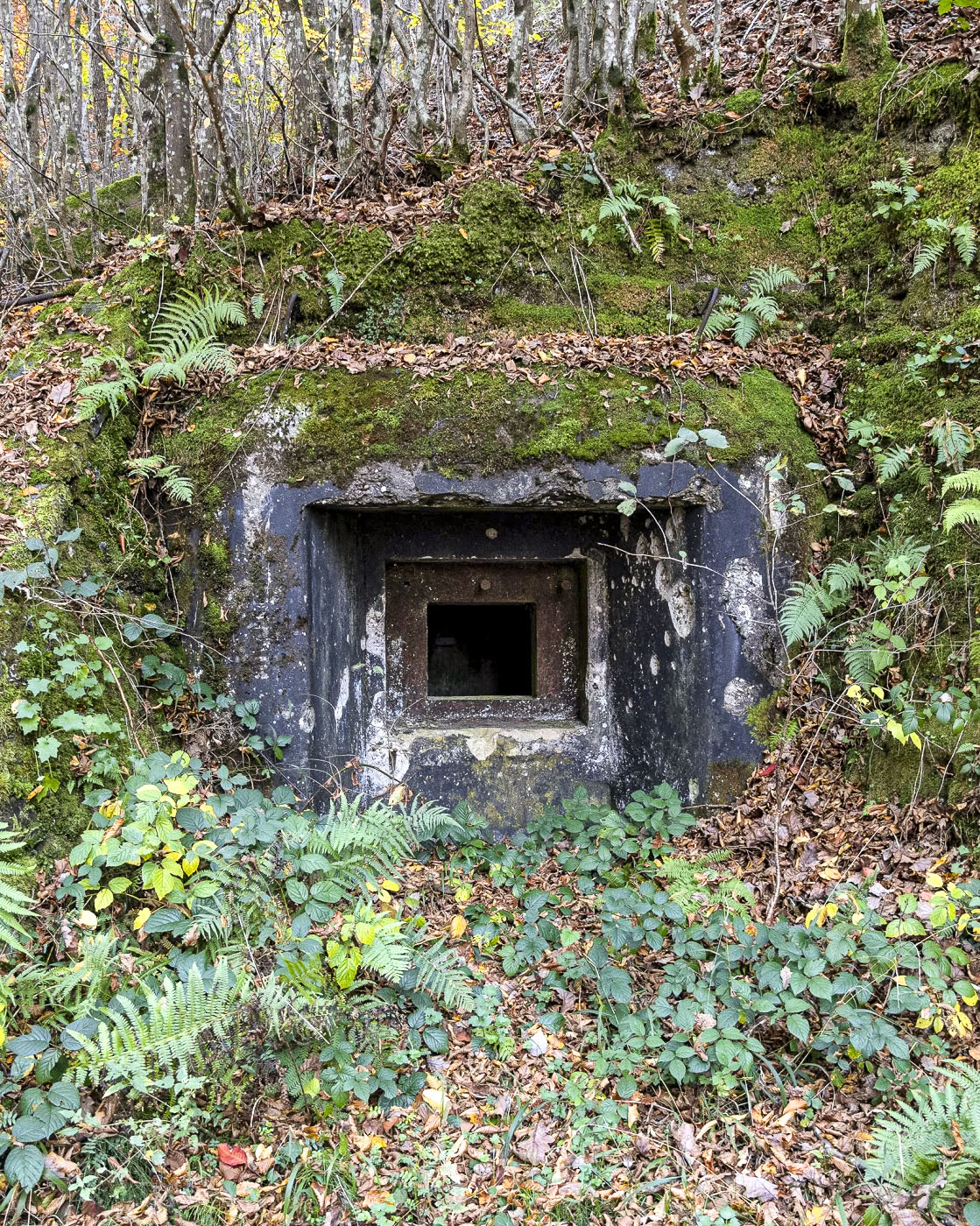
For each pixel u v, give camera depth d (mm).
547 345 4547
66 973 2834
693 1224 2652
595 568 5277
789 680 4441
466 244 4789
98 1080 2613
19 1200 2424
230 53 6180
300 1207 2637
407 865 4277
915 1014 3152
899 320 4621
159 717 4008
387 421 4203
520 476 4297
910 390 4363
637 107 5184
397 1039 3193
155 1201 2551
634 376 4461
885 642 4117
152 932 3080
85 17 6555
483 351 4500
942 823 3721
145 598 4160
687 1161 2855
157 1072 2717
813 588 4242
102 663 3697
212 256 4766
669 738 4703
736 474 4359
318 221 4840
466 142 5250
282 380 4293
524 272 4887
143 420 4348
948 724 3803
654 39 5938
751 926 3420
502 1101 3084
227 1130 2809
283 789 3949
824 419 4676
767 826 4152
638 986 3430
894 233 4715
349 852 3523
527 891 4102
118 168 7699
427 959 3293
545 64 8555
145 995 2912
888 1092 2969
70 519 3842
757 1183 2750
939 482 4125
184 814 3359
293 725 4184
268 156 5914
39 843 3172
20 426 4008
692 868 3742
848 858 3850
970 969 3230
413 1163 2828
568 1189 2779
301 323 4758
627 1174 2846
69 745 3406
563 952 3586
